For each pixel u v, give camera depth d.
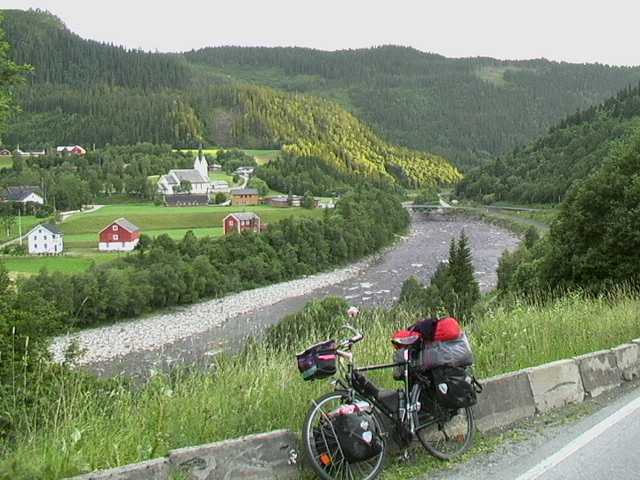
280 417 5.72
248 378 6.33
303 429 4.83
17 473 4.21
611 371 8.31
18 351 10.10
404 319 9.03
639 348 9.09
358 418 4.83
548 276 25.64
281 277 72.62
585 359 7.95
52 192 124.31
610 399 7.73
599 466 5.41
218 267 68.38
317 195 169.00
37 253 82.44
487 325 10.27
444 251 89.69
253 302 60.34
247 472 4.72
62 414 5.61
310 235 79.69
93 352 40.12
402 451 5.49
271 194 161.75
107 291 51.75
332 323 8.15
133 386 6.95
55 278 51.22
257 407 5.71
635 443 6.00
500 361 8.20
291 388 6.14
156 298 57.19
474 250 85.69
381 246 94.81
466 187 196.50
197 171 161.38
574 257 23.78
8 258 76.62
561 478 5.15
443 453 5.62
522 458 5.62
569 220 24.66
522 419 6.79
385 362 7.00
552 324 9.97
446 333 5.46
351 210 100.56
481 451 5.82
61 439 4.71
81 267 70.44
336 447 4.77
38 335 13.66
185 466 4.46
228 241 75.62
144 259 67.06
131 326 50.91
